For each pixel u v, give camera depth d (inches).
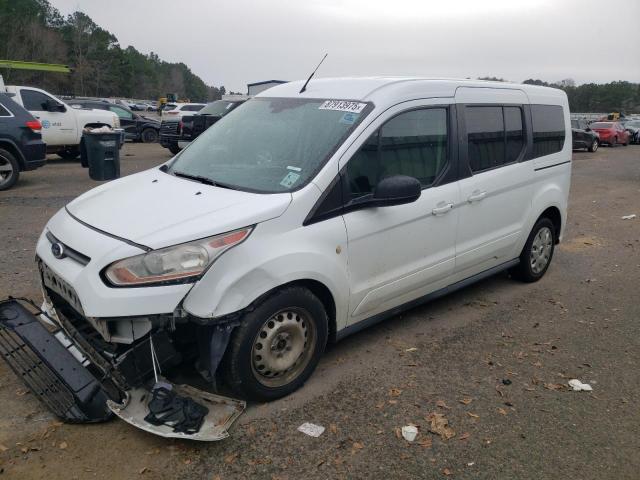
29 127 413.1
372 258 154.8
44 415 131.7
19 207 351.3
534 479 117.3
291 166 147.7
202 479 113.5
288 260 132.0
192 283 120.6
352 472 117.3
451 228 179.6
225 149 166.6
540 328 193.2
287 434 128.3
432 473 118.0
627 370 165.3
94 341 134.1
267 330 134.2
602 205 449.7
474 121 188.4
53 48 2731.3
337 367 159.8
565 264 271.9
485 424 135.6
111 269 120.2
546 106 225.9
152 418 120.5
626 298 225.6
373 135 153.9
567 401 147.2
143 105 2292.1
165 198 142.7
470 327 191.6
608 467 121.9
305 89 177.6
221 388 144.6
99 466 115.7
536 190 219.1
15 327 145.2
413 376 156.7
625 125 1358.3
